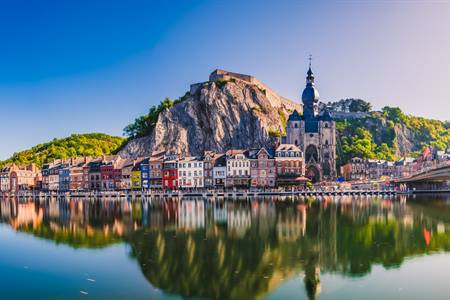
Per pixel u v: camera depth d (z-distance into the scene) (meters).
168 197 156.00
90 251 52.06
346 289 37.66
